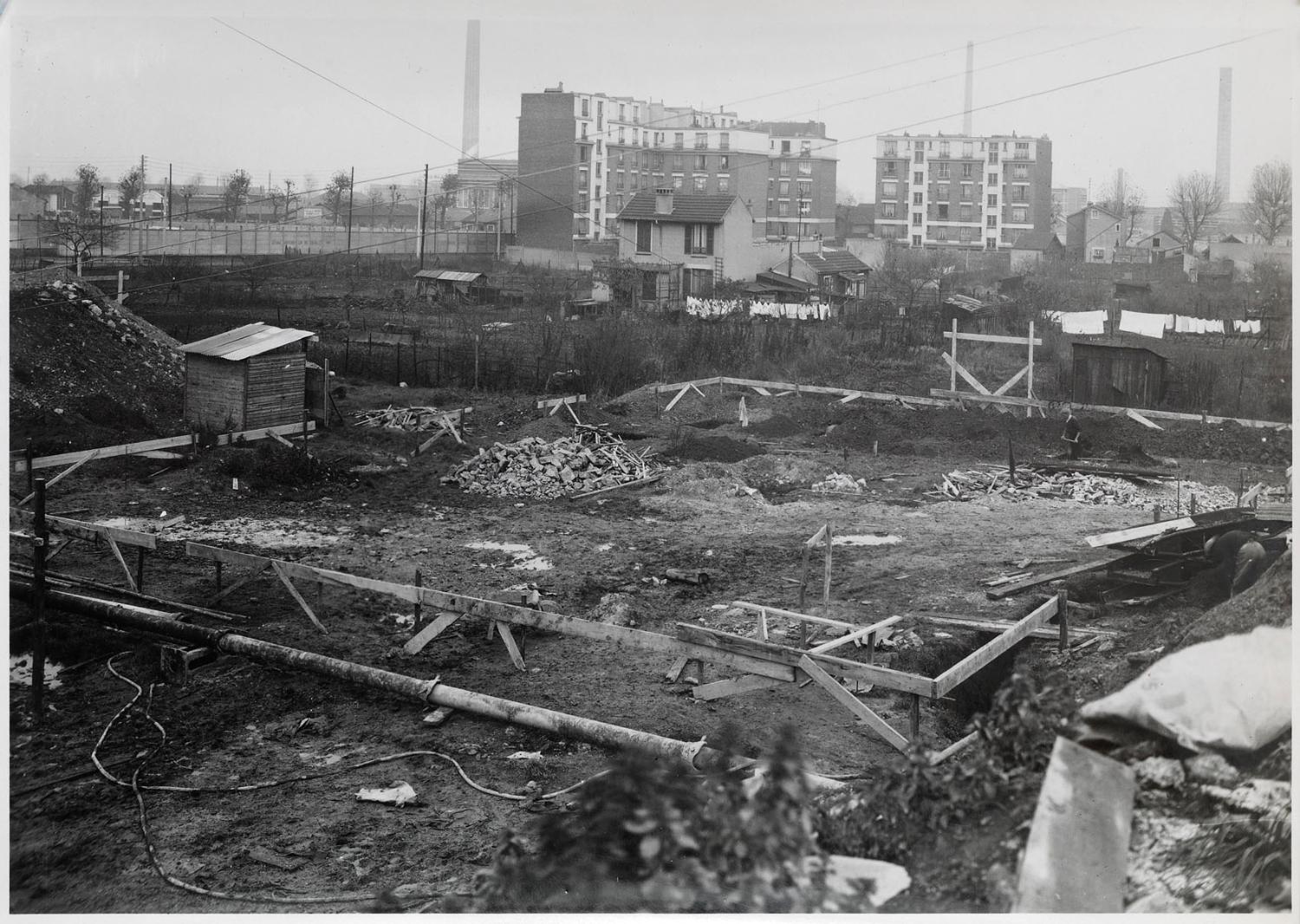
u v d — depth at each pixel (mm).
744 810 7004
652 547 18188
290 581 14281
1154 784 7715
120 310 28312
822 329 41312
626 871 7227
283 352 24703
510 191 71938
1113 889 6848
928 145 70438
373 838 9320
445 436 25562
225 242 58719
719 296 49500
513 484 22156
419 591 13156
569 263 65062
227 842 9281
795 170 72062
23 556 16031
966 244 70625
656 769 7531
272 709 11938
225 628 13820
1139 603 14000
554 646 13867
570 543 18391
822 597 15297
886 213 71500
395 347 36750
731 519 20328
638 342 35438
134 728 11367
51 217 49281
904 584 15820
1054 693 8359
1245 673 8266
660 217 52906
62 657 12930
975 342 39719
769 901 6648
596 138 66500
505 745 11141
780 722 11570
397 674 12227
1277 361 31422
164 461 21875
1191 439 25922
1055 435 26656
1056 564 16469
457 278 51312
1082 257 64000
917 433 27422
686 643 11352
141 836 9336
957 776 7961
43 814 9695
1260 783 7477
